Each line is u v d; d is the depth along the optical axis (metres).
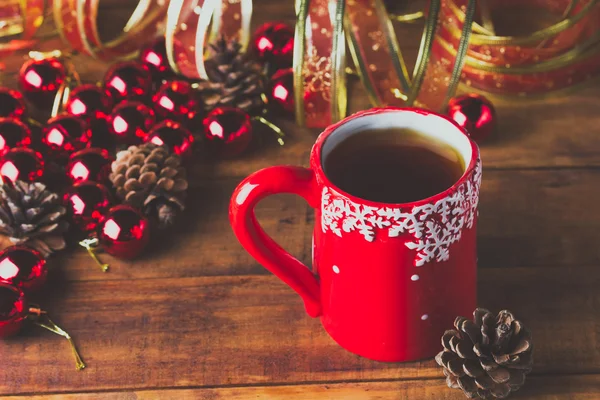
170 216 0.78
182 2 0.86
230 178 0.82
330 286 0.68
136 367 0.71
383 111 0.67
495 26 0.89
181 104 0.83
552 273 0.75
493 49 0.85
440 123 0.66
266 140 0.85
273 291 0.75
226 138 0.81
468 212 0.65
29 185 0.78
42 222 0.77
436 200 0.63
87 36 0.92
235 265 0.76
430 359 0.70
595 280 0.74
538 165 0.82
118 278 0.76
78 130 0.81
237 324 0.73
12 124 0.82
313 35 0.85
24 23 0.92
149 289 0.75
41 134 0.84
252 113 0.86
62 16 0.92
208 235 0.78
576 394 0.69
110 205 0.78
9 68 0.93
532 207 0.79
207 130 0.81
